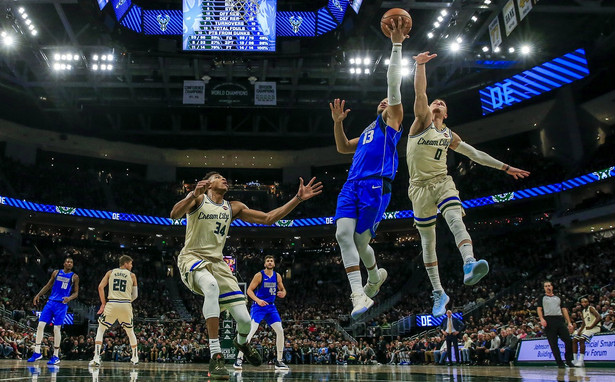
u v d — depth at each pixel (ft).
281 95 115.14
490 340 62.85
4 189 123.95
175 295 127.03
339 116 18.25
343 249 15.69
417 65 18.85
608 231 112.57
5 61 100.32
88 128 129.90
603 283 86.12
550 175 114.93
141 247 140.56
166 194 150.61
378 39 97.91
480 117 127.03
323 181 157.48
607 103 110.01
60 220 139.85
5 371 18.69
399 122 16.83
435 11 82.69
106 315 32.04
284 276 141.08
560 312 32.63
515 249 117.70
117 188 146.61
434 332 87.76
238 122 140.87
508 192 120.78
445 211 18.26
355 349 81.97
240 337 18.21
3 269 110.32
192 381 13.28
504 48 95.61
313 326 101.60
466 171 137.08
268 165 160.25
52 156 148.36
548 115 120.67
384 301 119.34
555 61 104.01
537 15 92.58
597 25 96.07
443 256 128.06
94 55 96.37
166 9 93.66
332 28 94.07
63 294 35.58
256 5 86.63
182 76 111.24
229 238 160.56
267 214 18.47
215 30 86.33
